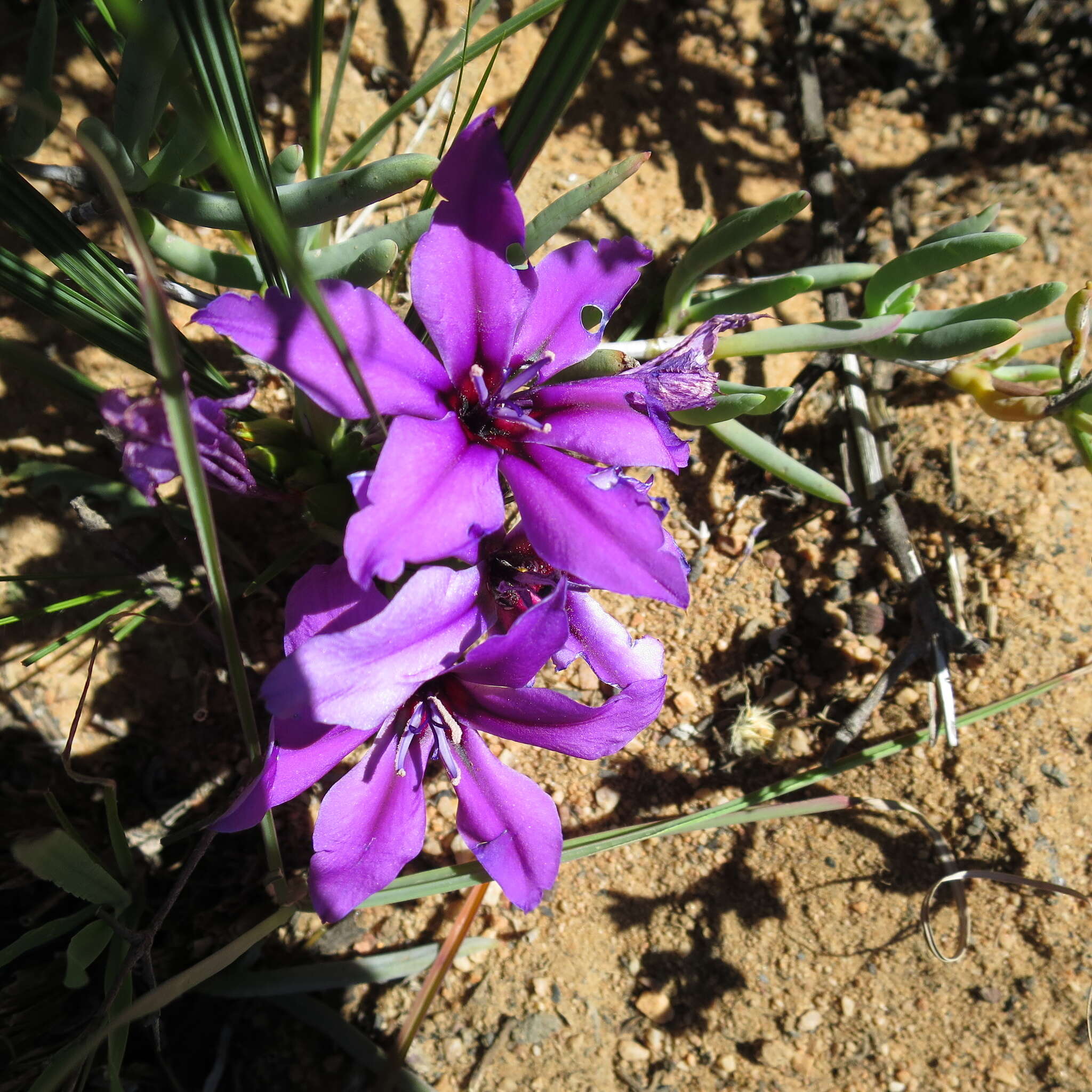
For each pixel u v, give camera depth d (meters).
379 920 0.17
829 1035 0.17
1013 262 0.20
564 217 0.14
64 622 0.17
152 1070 0.16
